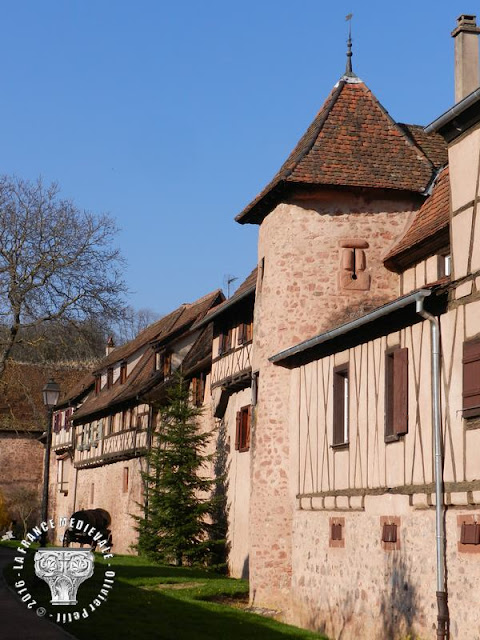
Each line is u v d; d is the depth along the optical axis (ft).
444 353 45.39
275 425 64.69
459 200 46.11
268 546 63.26
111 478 136.26
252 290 77.77
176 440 91.76
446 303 45.60
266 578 63.00
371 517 51.44
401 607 47.39
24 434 183.32
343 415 57.47
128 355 139.23
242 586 70.59
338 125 67.62
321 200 65.82
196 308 125.59
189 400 102.58
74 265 114.01
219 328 93.35
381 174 65.46
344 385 57.77
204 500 93.56
